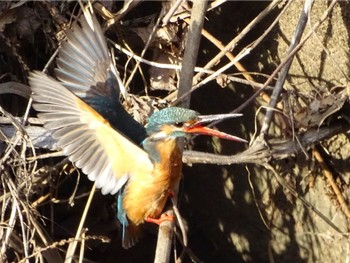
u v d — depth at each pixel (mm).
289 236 11391
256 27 10781
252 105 10969
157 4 11234
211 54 11188
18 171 9461
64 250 10523
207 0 9148
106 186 7676
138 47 10883
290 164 10898
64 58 8258
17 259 10016
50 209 11406
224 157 9359
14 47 10266
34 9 10461
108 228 12148
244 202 11711
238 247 12180
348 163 10289
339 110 9766
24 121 9516
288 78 10500
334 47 9914
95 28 8344
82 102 7258
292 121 9555
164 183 8047
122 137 7516
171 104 9109
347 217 10516
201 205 12305
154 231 12508
